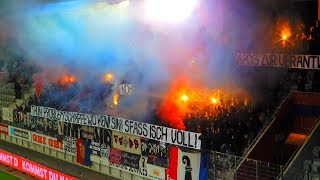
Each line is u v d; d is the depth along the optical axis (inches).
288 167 530.6
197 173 576.7
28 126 911.0
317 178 509.7
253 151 587.8
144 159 652.1
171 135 601.6
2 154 916.0
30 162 813.2
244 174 544.1
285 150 635.5
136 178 674.2
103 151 725.9
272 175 537.6
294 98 661.3
